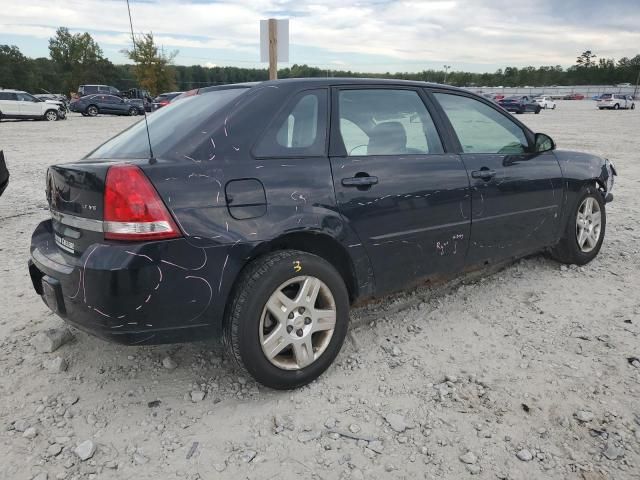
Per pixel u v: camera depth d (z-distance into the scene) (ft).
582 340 11.38
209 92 10.85
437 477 7.63
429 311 12.92
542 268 15.74
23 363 10.64
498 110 13.69
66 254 9.10
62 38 296.10
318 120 10.07
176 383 9.98
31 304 13.51
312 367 9.68
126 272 7.87
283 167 9.29
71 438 8.46
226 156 8.86
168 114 10.70
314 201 9.47
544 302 13.35
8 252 17.79
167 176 8.22
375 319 12.50
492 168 12.63
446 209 11.59
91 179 8.24
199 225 8.31
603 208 16.15
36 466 7.84
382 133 11.00
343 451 8.16
